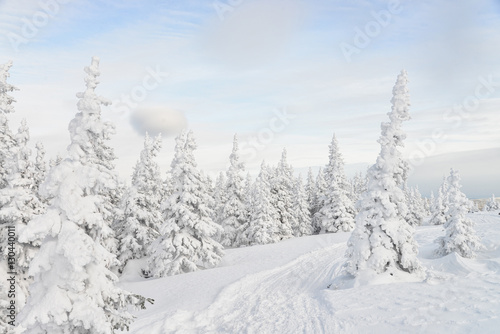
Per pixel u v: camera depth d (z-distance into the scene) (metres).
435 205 59.41
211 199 29.00
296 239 39.44
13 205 18.97
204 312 16.03
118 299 9.61
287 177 55.19
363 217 17.23
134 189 30.20
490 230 31.42
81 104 9.43
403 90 17.53
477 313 10.14
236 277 22.61
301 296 16.77
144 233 29.16
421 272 16.31
